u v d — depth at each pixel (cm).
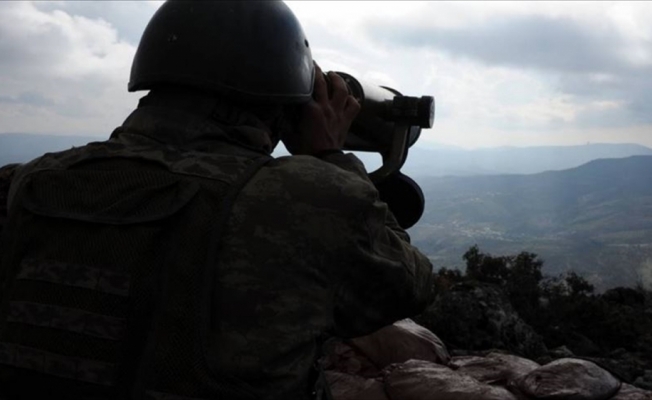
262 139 134
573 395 329
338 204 121
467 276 1217
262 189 121
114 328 112
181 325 113
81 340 112
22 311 117
